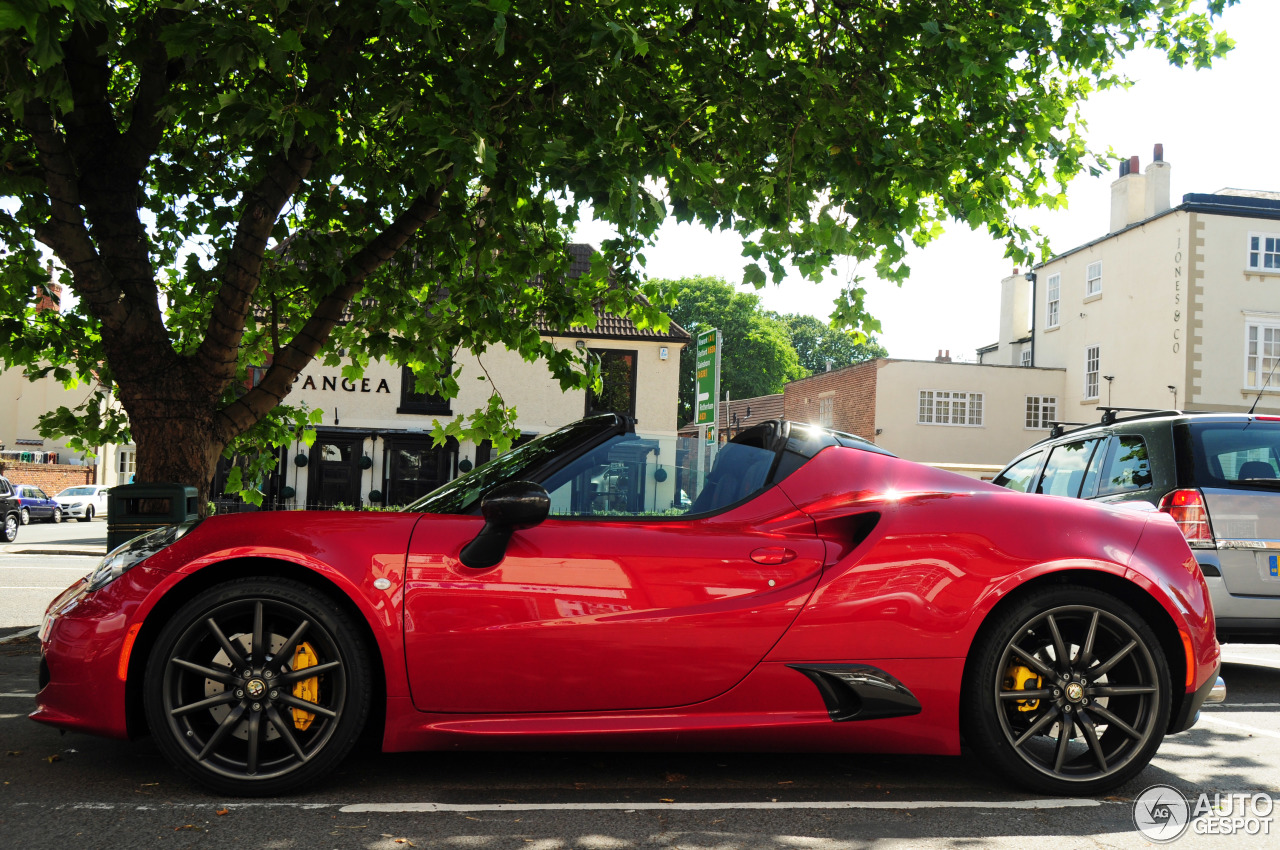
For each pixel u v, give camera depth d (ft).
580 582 10.18
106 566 10.68
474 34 15.43
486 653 9.96
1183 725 10.89
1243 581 16.93
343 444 75.05
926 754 11.20
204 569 10.05
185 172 24.02
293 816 9.23
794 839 8.96
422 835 8.80
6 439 139.03
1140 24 22.18
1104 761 10.65
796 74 17.56
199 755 9.74
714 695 10.26
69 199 18.31
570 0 16.80
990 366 108.99
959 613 10.43
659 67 19.12
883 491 11.10
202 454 20.02
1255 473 17.51
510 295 25.18
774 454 11.42
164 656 9.77
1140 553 10.97
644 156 16.30
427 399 75.92
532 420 76.28
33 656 18.66
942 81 18.62
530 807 9.70
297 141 16.40
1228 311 91.56
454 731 9.93
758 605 10.32
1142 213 99.60
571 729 10.01
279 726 9.86
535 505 9.92
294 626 10.12
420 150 15.79
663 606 10.25
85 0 12.21
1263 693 17.63
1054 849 8.82
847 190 17.72
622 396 76.89
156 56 19.25
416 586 9.98
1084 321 106.52
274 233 20.54
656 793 10.33
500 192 17.04
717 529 10.76
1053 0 21.68
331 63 15.90
